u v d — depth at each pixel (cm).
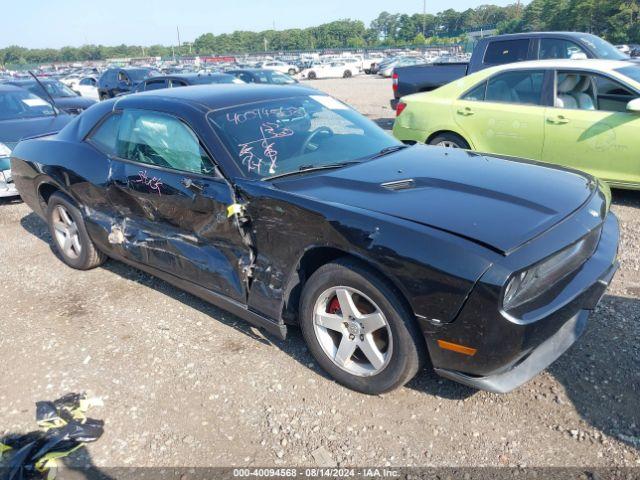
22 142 515
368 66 4559
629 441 253
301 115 386
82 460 265
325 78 4106
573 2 7019
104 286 450
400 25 14800
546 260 245
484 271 233
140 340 364
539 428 265
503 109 636
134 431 281
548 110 602
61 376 330
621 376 296
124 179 389
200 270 350
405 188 299
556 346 275
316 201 287
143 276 465
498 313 233
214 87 421
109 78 1889
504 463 246
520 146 629
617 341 326
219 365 331
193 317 391
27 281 471
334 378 307
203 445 269
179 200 351
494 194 288
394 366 273
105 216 425
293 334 360
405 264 250
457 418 276
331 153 360
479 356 244
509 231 250
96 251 465
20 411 302
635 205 589
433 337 253
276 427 277
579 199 296
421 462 250
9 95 846
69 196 455
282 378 315
